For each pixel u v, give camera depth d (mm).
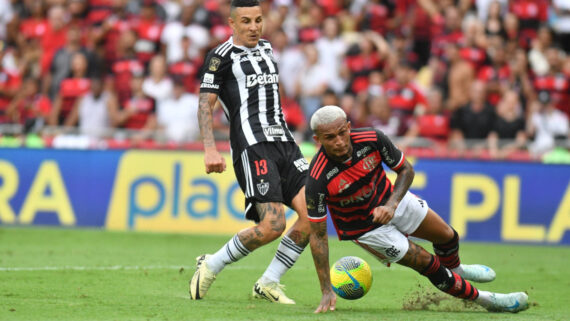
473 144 39938
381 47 47531
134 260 30344
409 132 43000
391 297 22656
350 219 19375
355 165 18594
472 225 38844
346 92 46688
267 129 21188
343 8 52156
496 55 46500
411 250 19016
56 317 17516
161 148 41312
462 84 45062
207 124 21094
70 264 28734
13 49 55000
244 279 26078
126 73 49375
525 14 50562
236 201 39969
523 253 35031
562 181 38375
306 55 47719
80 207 41500
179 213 40562
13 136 43812
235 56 21328
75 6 54594
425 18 50250
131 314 18047
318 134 17594
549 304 21531
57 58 48812
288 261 21406
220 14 51875
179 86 45969
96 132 43438
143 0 53531
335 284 19641
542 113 45094
